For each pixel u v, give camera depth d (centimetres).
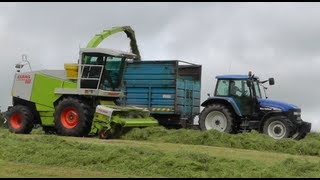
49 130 1842
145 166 991
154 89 1948
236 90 1789
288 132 1655
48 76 1788
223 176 912
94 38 1902
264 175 916
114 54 1719
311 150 1373
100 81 1725
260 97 1817
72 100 1691
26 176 899
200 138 1509
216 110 1772
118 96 1798
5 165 1018
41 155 1099
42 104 1783
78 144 1218
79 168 1006
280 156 1241
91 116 1680
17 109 1803
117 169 989
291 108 1703
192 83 2061
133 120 1656
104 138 1597
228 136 1505
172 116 1950
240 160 1055
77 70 1747
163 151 1161
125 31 2041
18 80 1836
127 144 1389
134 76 1980
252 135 1547
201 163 1007
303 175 939
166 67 1933
